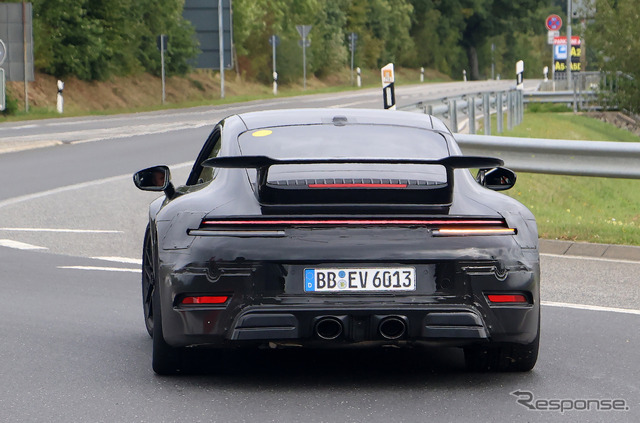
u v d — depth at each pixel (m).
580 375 15.44
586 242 28.42
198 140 63.88
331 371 15.73
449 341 14.15
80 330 18.59
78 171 46.84
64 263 26.20
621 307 20.88
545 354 16.81
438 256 14.00
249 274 13.92
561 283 23.59
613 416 13.31
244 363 16.25
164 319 14.35
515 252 14.24
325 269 13.97
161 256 14.37
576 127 82.94
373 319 13.92
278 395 14.28
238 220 14.09
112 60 113.31
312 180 14.57
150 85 120.31
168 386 14.77
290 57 161.75
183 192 16.41
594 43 85.44
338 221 14.03
